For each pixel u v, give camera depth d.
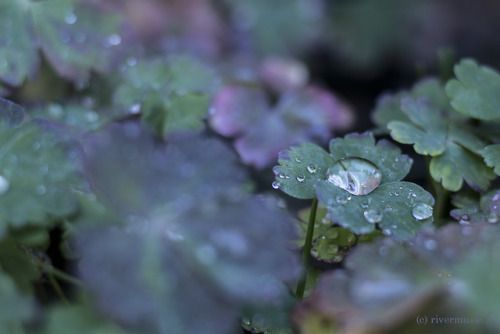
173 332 0.33
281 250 0.34
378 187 0.36
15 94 0.42
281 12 0.64
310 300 0.34
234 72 0.49
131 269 0.33
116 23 0.42
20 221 0.34
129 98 0.41
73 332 0.33
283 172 0.37
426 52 0.67
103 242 0.33
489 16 0.69
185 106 0.40
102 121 0.40
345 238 0.37
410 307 0.33
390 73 0.66
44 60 0.42
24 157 0.35
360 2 0.71
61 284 0.36
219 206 0.34
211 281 0.33
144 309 0.33
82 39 0.41
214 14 0.59
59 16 0.41
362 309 0.33
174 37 0.55
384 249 0.34
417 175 0.41
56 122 0.40
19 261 0.35
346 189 0.36
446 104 0.41
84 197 0.34
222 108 0.45
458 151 0.38
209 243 0.33
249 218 0.34
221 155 0.34
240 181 0.34
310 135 0.45
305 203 0.41
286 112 0.46
